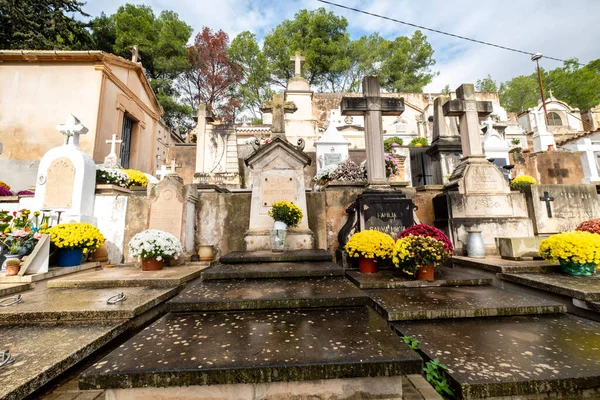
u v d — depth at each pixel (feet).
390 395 5.28
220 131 35.81
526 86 119.96
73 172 16.93
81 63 28.45
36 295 10.55
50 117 27.25
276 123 19.62
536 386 5.34
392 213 16.20
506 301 9.41
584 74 106.63
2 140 26.58
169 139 49.85
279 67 91.86
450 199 17.89
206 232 18.28
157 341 6.12
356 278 12.27
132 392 5.01
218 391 5.09
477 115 19.54
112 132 30.45
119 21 66.64
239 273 10.95
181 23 80.94
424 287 11.46
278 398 5.13
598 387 5.59
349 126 56.85
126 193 19.61
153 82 69.87
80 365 7.60
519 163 35.81
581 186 18.75
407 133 64.18
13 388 5.24
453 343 6.98
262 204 17.98
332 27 96.58
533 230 17.99
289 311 8.11
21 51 26.73
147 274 13.15
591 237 11.98
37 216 14.87
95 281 11.85
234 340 6.15
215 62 83.61
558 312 8.99
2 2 36.50
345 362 5.12
